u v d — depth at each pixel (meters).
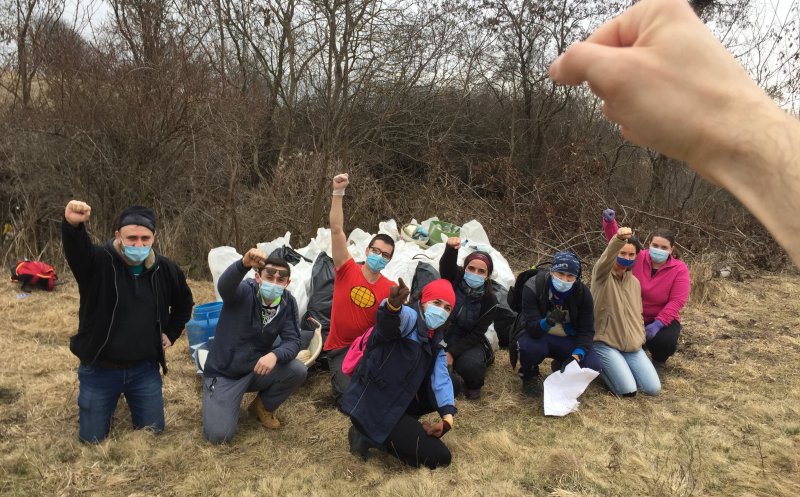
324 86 11.90
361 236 6.58
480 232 6.84
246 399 4.57
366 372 3.58
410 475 3.44
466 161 11.80
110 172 8.03
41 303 6.58
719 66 0.39
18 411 4.08
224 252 5.79
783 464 3.63
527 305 4.67
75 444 3.67
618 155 11.31
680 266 5.30
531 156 13.18
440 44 11.70
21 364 4.87
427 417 4.42
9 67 9.02
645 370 4.82
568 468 3.51
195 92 7.90
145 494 3.21
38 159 8.09
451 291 3.68
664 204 11.09
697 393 4.79
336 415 4.28
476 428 4.16
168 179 8.33
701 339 6.09
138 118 7.91
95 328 3.51
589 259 8.52
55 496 3.15
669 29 0.40
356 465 3.59
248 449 3.76
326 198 9.34
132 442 3.66
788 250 0.34
